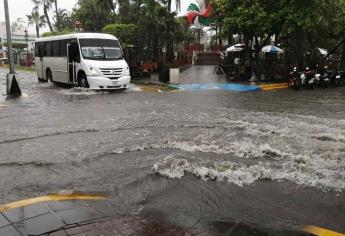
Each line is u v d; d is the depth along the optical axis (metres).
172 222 4.84
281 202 5.53
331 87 23.48
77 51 20.89
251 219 4.98
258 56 26.89
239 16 24.97
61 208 5.21
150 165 7.16
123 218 4.92
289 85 22.72
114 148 8.38
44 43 25.52
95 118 12.09
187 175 6.60
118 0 36.84
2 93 19.72
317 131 9.96
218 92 20.03
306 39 29.20
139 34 32.38
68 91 20.23
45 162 7.44
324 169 6.92
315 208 5.34
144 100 16.59
